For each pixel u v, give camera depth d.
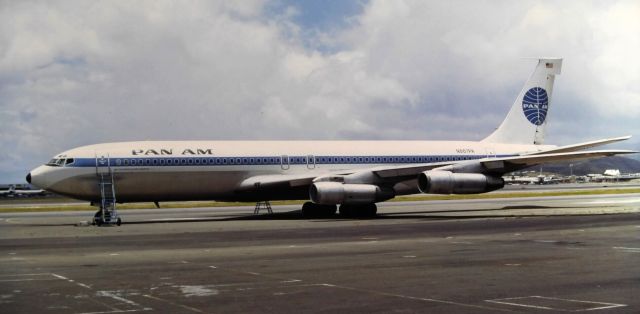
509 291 15.60
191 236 31.45
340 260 21.47
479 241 27.23
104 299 14.98
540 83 57.62
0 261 22.03
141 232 34.25
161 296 15.31
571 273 18.28
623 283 16.59
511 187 138.75
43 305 14.34
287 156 47.69
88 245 27.44
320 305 14.19
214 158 45.25
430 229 33.84
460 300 14.56
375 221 41.25
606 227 33.56
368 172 44.41
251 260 21.73
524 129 57.28
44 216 54.00
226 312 13.56
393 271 18.89
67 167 42.06
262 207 63.16
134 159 43.19
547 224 35.97
